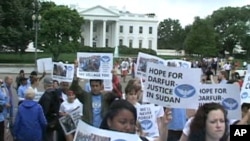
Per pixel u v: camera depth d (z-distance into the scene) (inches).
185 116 367.6
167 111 207.0
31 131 386.0
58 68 530.9
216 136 177.8
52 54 3737.7
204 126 178.9
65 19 3705.7
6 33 3075.8
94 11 5693.9
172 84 252.2
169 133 366.9
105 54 495.5
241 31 5575.8
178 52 5856.3
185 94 251.8
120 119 161.9
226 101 274.5
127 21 6314.0
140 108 342.0
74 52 3777.1
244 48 5615.2
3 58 3245.6
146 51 5226.4
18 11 3149.6
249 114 273.6
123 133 161.9
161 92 255.8
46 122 400.2
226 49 5733.3
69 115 278.1
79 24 3826.3
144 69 503.8
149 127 341.4
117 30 5930.1
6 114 486.3
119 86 556.7
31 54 3804.1
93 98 352.8
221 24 6018.7
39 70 664.4
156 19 6397.6
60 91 492.1
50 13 3693.4
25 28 3235.7
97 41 5885.8
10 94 541.0
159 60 508.7
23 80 555.5
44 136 413.4
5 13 3105.3
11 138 512.1
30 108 388.5
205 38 4665.4
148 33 6397.6
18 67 2524.6
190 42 4690.0
